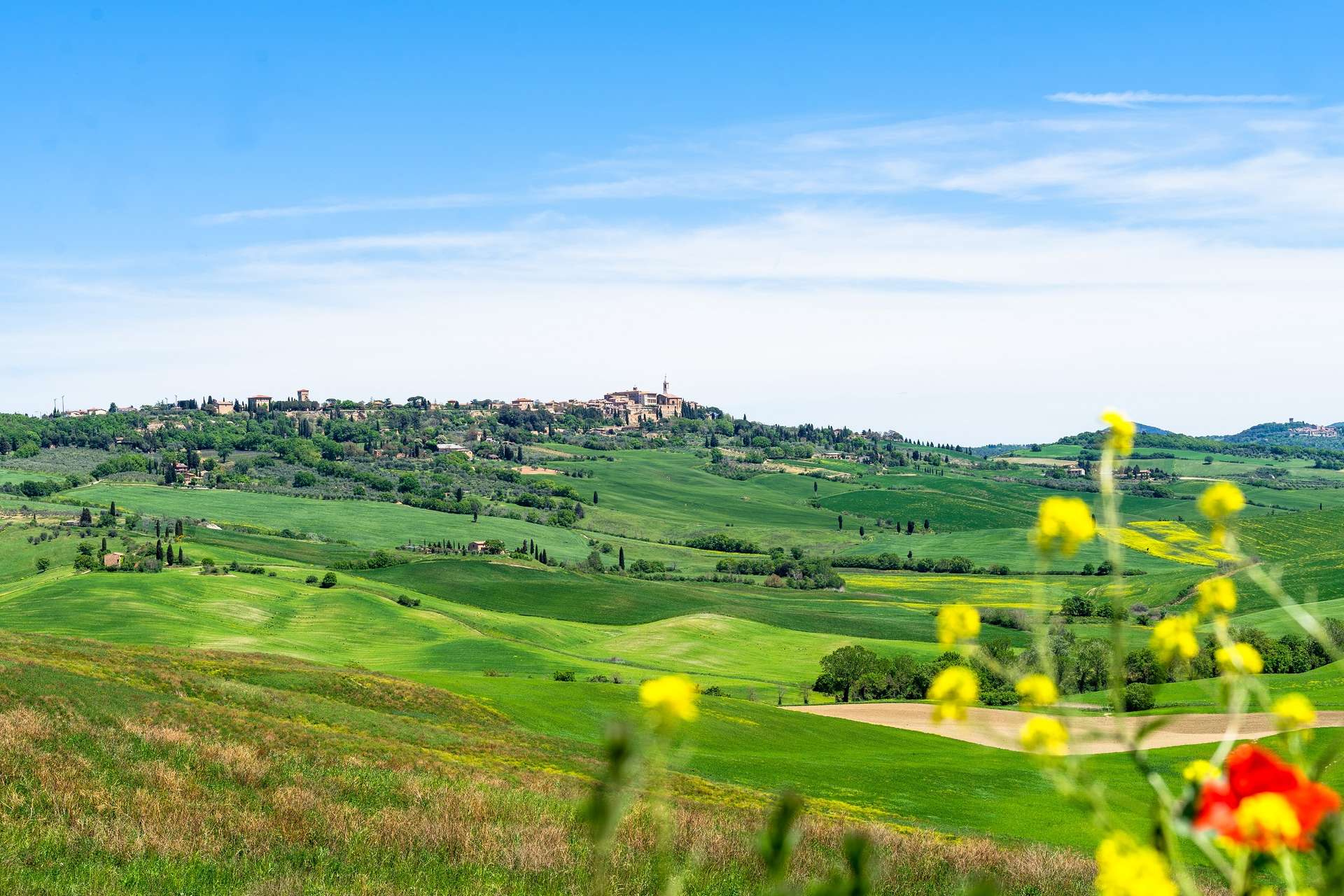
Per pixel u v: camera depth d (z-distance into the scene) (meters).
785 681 135.38
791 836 2.70
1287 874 2.48
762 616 184.38
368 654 136.25
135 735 28.44
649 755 2.59
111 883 16.17
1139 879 2.46
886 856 20.09
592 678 123.62
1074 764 2.86
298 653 133.88
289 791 24.23
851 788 56.56
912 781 60.34
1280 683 84.62
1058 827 48.34
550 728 65.81
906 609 194.75
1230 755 2.76
